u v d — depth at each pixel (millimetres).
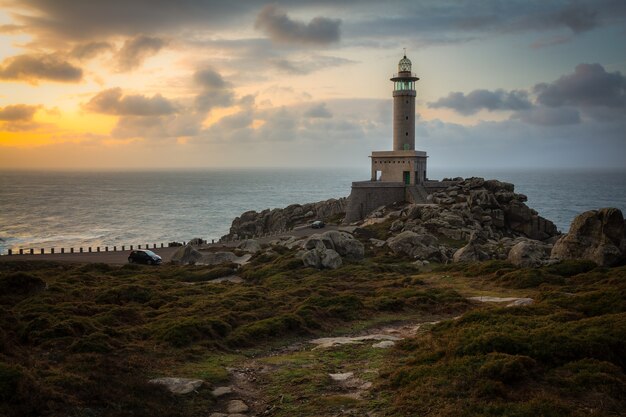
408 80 126375
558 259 59344
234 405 21594
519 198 103125
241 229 125562
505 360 22422
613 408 19375
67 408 19406
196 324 31422
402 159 121688
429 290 45906
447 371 22812
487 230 91125
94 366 23594
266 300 41594
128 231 164000
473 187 111812
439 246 72062
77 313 35281
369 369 25781
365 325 36094
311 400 21828
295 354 29125
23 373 20234
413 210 94625
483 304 41219
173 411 20547
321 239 67438
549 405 19000
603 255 55906
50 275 54438
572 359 23547
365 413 20312
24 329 28750
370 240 80312
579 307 33250
